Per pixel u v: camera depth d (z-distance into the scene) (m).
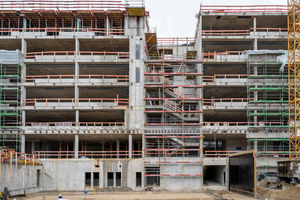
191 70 45.97
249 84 38.50
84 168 34.62
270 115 40.22
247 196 27.83
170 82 43.44
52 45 42.50
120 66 40.50
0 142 40.09
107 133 36.66
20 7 40.22
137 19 39.84
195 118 38.31
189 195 29.64
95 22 42.72
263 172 35.44
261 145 42.28
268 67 41.03
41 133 36.88
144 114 37.34
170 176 35.03
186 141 40.25
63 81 38.78
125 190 33.94
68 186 34.22
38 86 39.03
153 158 35.19
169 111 37.00
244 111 39.94
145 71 39.75
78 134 37.50
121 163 34.88
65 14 41.50
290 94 37.91
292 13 39.88
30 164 30.80
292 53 38.56
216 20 43.38
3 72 40.62
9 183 26.11
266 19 43.03
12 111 38.66
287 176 29.20
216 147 50.47
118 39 39.88
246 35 44.16
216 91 42.41
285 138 36.97
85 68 41.81
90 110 38.53
